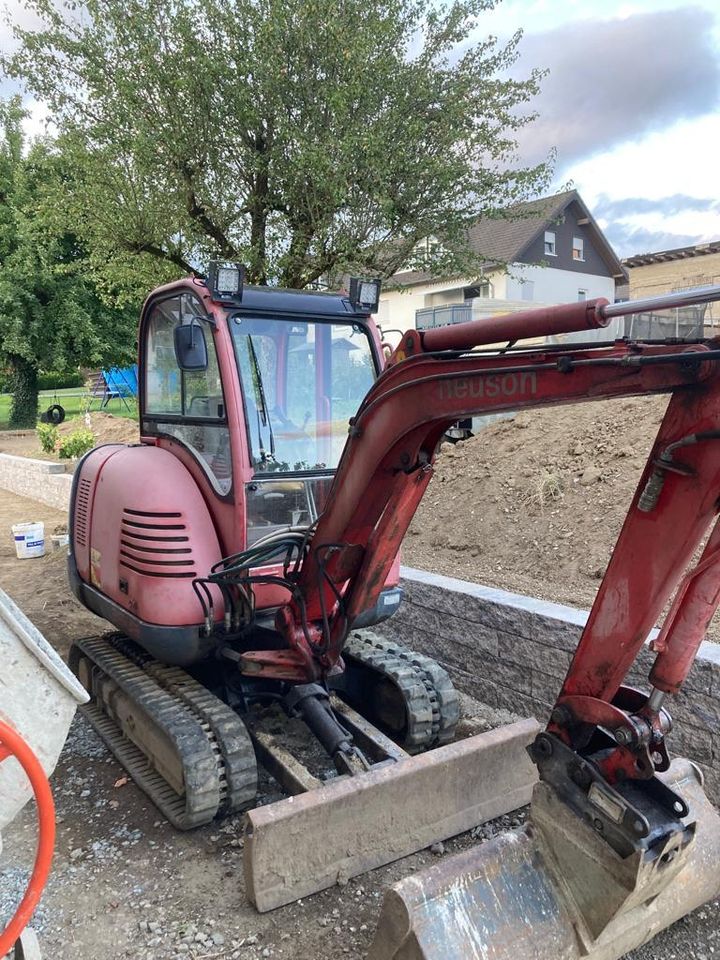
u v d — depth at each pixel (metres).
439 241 8.22
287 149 7.34
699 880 2.91
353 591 3.43
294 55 7.18
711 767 3.66
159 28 7.30
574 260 31.36
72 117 7.94
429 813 3.44
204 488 4.02
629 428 7.45
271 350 3.96
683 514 2.18
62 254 20.56
